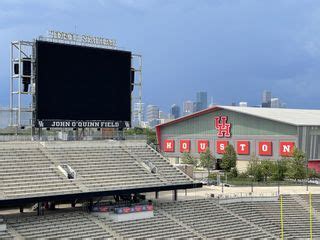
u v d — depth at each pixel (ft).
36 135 249.75
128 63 271.28
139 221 235.40
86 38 257.34
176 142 525.75
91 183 231.30
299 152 382.22
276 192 312.50
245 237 248.11
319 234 266.77
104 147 265.95
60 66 247.29
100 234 215.72
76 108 252.21
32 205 242.17
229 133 476.54
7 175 217.15
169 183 255.09
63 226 214.69
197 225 246.88
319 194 312.29
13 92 250.16
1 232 198.39
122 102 268.62
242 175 396.37
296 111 506.07
